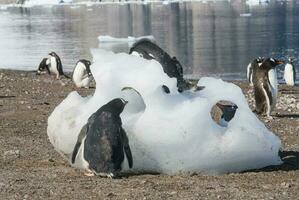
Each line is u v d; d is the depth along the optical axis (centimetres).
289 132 2330
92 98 1642
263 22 17225
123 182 1400
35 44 11981
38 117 2598
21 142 2005
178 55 9500
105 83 1614
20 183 1399
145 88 1528
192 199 1234
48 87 4175
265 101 2802
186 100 1516
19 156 1759
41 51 10325
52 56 5409
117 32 15975
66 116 1636
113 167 1442
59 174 1498
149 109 1499
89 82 4259
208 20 19038
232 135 1501
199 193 1288
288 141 2117
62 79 5044
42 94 3625
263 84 2786
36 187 1354
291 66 5400
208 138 1487
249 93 4038
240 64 8050
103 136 1442
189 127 1470
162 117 1480
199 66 7919
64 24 19512
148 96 1512
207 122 1494
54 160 1694
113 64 1633
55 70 5394
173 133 1465
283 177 1478
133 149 1498
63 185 1370
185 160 1489
